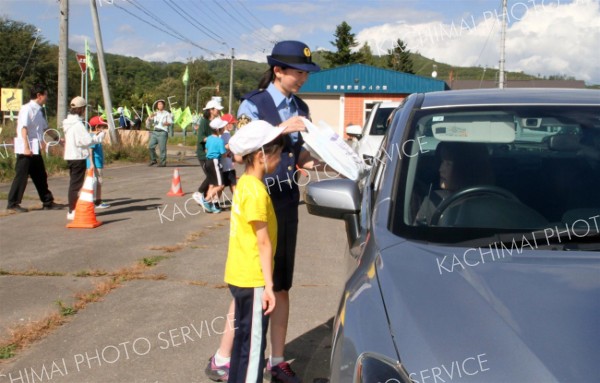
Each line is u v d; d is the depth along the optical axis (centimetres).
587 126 343
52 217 963
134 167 1861
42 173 1027
